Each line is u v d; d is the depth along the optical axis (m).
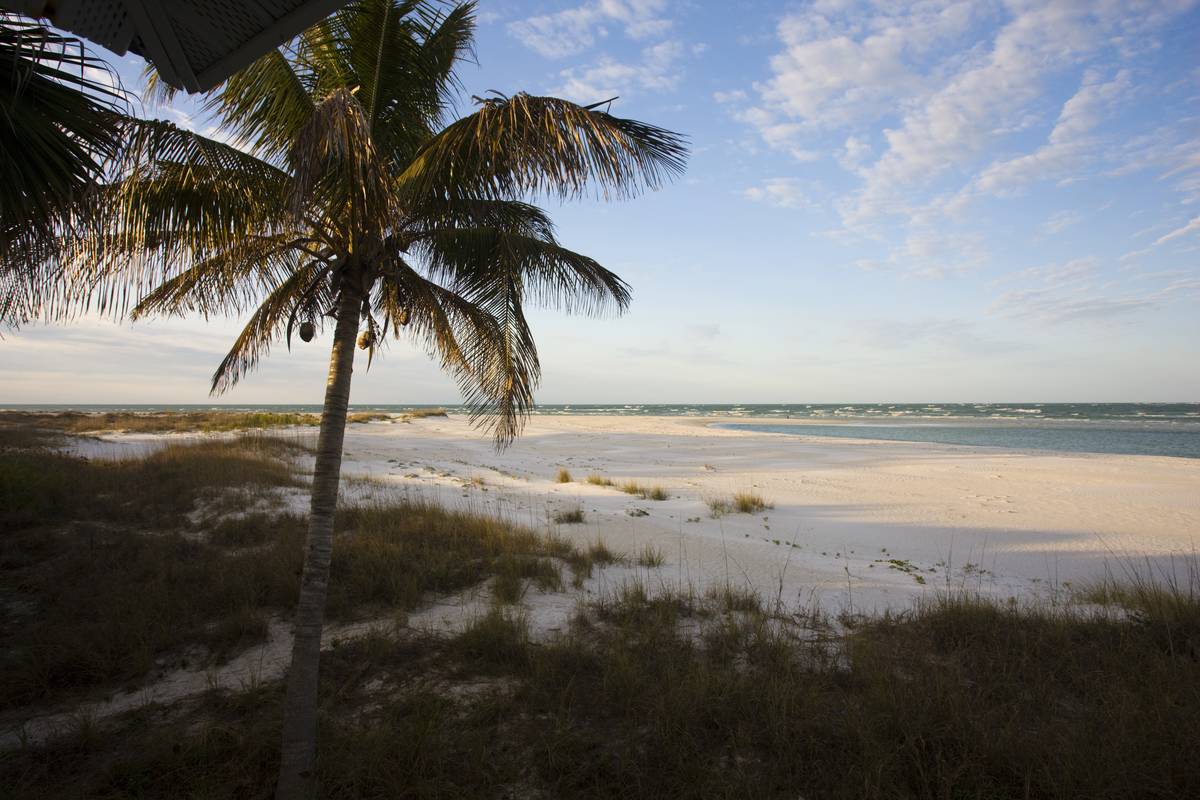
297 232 3.90
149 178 3.31
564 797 3.14
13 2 2.06
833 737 3.61
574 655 4.77
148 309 4.46
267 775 3.35
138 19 2.12
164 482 11.53
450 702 4.04
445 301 4.36
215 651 4.99
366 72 3.67
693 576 7.84
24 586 6.25
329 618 5.74
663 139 3.26
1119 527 12.45
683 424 58.34
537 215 4.80
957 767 3.25
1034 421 64.62
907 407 141.38
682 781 3.19
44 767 3.38
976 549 10.64
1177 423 58.03
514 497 14.14
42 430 21.80
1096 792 3.01
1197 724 3.48
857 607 6.71
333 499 3.46
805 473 21.25
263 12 2.08
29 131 2.67
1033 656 4.82
